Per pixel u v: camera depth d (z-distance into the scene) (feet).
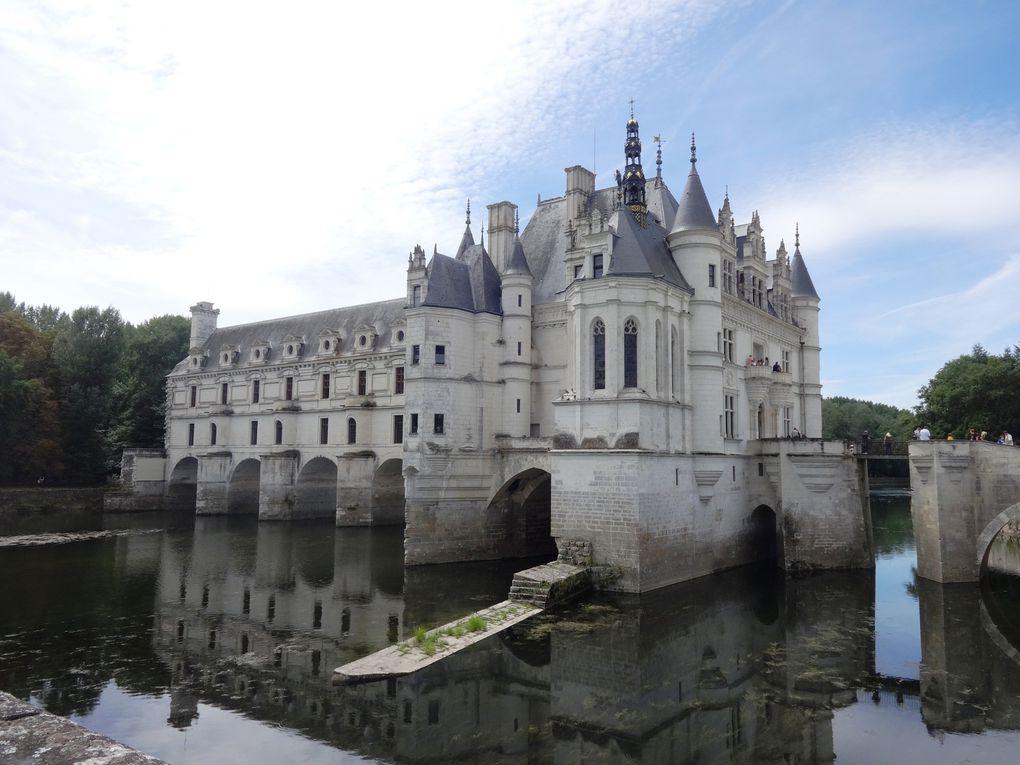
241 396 271.90
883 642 94.99
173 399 296.10
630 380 125.18
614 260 128.26
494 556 159.63
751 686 79.25
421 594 125.49
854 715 71.10
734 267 156.04
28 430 253.03
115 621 106.93
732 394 151.43
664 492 124.77
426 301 154.81
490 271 169.78
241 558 163.84
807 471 141.69
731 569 143.54
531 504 168.04
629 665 85.87
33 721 24.34
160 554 169.78
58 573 146.00
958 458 123.95
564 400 129.29
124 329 317.63
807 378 193.16
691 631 99.60
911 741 64.75
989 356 239.91
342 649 92.43
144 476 282.56
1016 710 72.13
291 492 240.94
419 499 151.64
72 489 259.80
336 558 163.63
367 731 66.69
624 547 118.11
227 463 265.75
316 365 246.06
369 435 224.53
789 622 105.09
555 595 110.73
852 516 141.28
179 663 86.53
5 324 270.46
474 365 159.84
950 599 115.24
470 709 72.28
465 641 93.66
